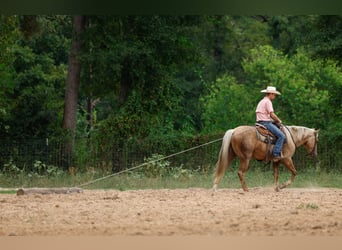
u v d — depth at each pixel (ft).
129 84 159.53
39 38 188.85
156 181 117.19
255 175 125.08
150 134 147.23
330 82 192.34
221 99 193.57
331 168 136.87
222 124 191.52
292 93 188.44
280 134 94.53
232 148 94.53
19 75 175.52
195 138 139.54
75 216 62.08
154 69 156.87
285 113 190.39
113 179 119.75
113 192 93.66
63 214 63.72
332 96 174.40
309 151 98.02
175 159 139.44
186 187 110.93
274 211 64.95
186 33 159.74
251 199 79.71
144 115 153.69
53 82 182.80
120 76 159.53
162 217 60.59
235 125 191.21
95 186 113.09
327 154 137.18
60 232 51.49
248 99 194.08
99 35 155.02
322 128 184.44
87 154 139.74
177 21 160.15
